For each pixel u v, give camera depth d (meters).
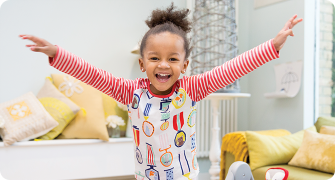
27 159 1.88
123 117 2.36
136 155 0.96
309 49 2.40
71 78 2.28
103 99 2.35
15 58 2.28
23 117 1.94
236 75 0.83
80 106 2.17
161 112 0.89
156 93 0.91
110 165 2.07
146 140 0.90
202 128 2.74
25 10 2.31
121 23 2.59
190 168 0.93
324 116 2.31
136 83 0.94
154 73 0.82
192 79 0.92
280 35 0.78
